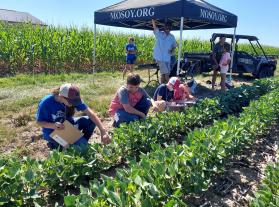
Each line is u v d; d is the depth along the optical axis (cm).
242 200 417
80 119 530
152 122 550
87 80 1299
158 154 382
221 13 1057
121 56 1872
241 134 524
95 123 487
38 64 1570
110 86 1159
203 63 1433
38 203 370
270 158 561
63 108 476
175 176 365
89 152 430
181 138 625
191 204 396
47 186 392
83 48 1695
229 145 473
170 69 1141
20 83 1149
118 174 332
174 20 1222
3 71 1448
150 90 1077
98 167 444
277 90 935
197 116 667
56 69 1594
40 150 567
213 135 462
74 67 1681
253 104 712
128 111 597
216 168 431
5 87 1073
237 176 481
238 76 1731
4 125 689
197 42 2528
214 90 1205
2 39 1474
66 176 399
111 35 1931
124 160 503
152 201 315
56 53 1588
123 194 296
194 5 929
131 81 581
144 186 317
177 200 327
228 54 1143
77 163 406
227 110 809
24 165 378
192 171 389
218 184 452
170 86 730
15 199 348
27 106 855
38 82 1191
